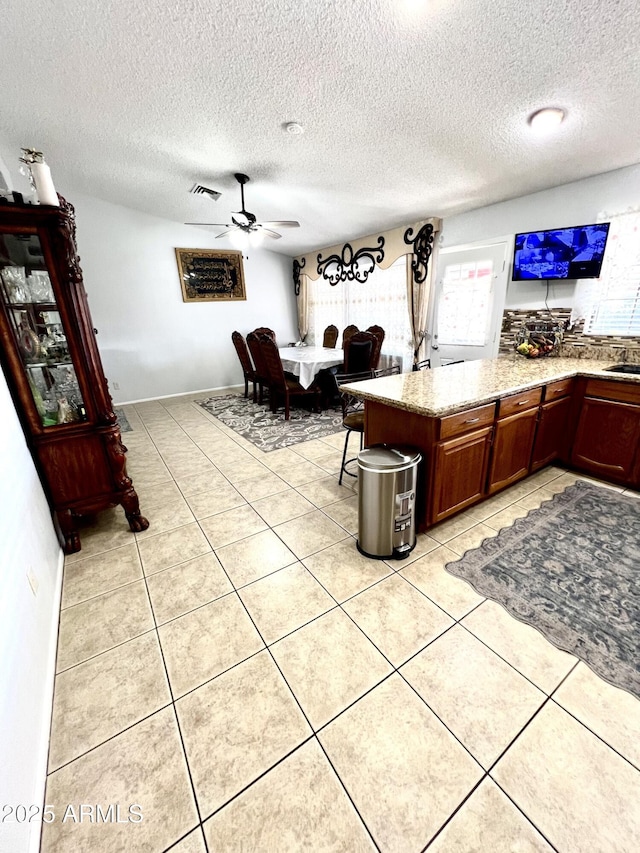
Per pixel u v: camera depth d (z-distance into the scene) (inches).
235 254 237.5
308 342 265.0
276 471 121.4
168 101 95.7
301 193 155.0
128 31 73.0
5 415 62.6
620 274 112.0
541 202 128.2
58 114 103.6
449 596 66.1
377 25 67.4
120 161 135.9
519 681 50.9
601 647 55.6
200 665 55.0
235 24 70.1
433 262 168.9
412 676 52.1
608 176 110.9
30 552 57.8
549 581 68.6
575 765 41.4
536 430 98.3
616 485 103.0
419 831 36.8
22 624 46.8
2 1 66.1
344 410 168.2
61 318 74.6
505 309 144.2
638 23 60.8
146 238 207.8
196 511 98.7
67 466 81.0
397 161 118.7
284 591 69.0
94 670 54.7
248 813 38.7
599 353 118.0
